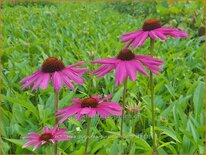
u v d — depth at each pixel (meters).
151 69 0.50
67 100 0.73
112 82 0.88
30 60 1.18
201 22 1.69
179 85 0.91
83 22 1.83
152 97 0.54
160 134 0.64
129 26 1.87
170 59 1.12
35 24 1.89
